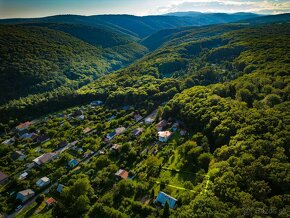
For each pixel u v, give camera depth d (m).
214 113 118.75
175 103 151.12
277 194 64.12
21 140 145.38
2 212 86.25
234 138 91.19
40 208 88.25
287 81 137.00
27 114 194.25
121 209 80.31
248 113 104.00
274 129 85.75
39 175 108.00
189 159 101.44
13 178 104.56
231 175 70.50
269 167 68.06
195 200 68.94
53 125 164.50
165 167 101.31
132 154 111.56
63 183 99.62
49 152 125.38
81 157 120.62
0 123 173.50
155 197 84.81
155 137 127.81
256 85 147.12
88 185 91.12
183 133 127.38
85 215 80.38
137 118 163.38
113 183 96.25
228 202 63.59
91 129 153.25
